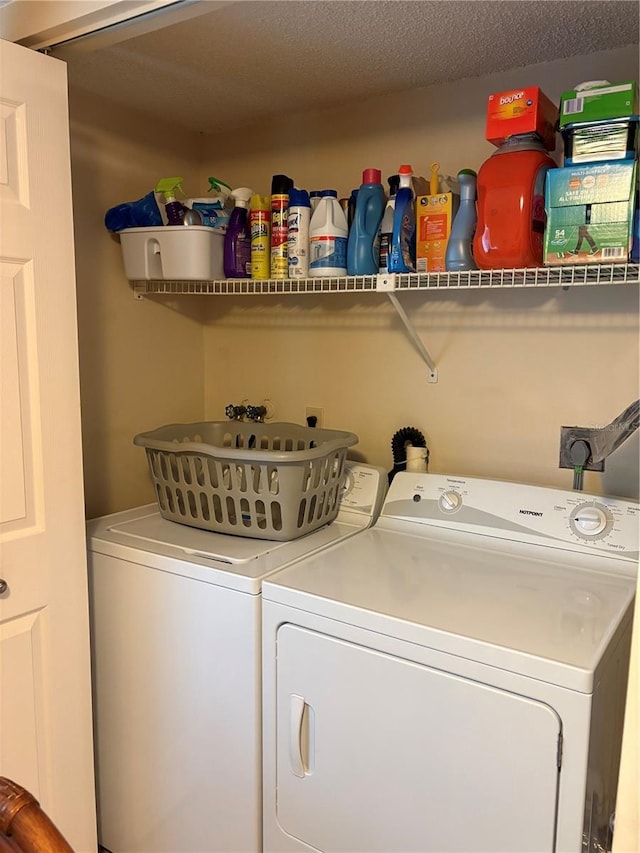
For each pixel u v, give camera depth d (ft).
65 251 5.01
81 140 6.59
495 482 5.88
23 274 4.76
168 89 6.51
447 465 6.64
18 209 4.67
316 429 6.70
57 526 5.16
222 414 8.09
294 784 4.92
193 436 7.14
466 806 4.18
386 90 6.48
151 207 6.63
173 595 5.41
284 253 6.25
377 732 4.48
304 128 7.16
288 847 5.02
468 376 6.43
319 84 6.34
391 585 4.89
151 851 5.92
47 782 5.31
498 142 5.17
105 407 7.07
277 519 5.80
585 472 5.93
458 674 4.14
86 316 6.79
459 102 6.23
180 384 7.88
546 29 5.16
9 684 4.97
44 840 2.35
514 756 3.99
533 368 6.09
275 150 7.38
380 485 6.38
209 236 6.42
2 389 4.69
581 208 4.72
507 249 5.04
